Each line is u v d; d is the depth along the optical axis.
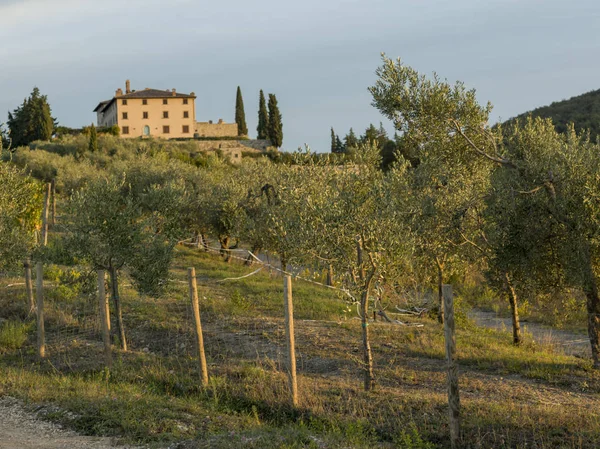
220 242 32.62
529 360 13.02
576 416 8.64
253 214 29.06
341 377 11.45
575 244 11.34
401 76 13.30
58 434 8.07
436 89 13.20
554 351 15.45
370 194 10.62
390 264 10.53
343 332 15.36
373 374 11.34
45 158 56.00
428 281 18.23
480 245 15.13
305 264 11.03
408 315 18.59
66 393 9.73
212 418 8.82
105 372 11.41
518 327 15.45
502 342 15.56
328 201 10.62
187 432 8.20
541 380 11.48
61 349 13.59
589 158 11.82
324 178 16.58
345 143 93.62
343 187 11.86
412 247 10.85
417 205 14.12
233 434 7.87
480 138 14.41
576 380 11.40
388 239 10.30
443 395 10.09
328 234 10.27
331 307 18.95
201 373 10.56
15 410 9.07
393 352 13.49
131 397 9.52
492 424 8.25
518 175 12.34
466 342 14.91
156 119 98.25
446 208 14.57
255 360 12.58
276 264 30.16
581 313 20.41
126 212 14.12
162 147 81.75
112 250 13.72
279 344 13.98
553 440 7.68
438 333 15.73
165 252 14.44
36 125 91.12
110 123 103.56
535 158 12.70
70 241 13.88
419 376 11.51
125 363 12.31
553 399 10.13
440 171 14.70
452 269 18.08
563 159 11.97
